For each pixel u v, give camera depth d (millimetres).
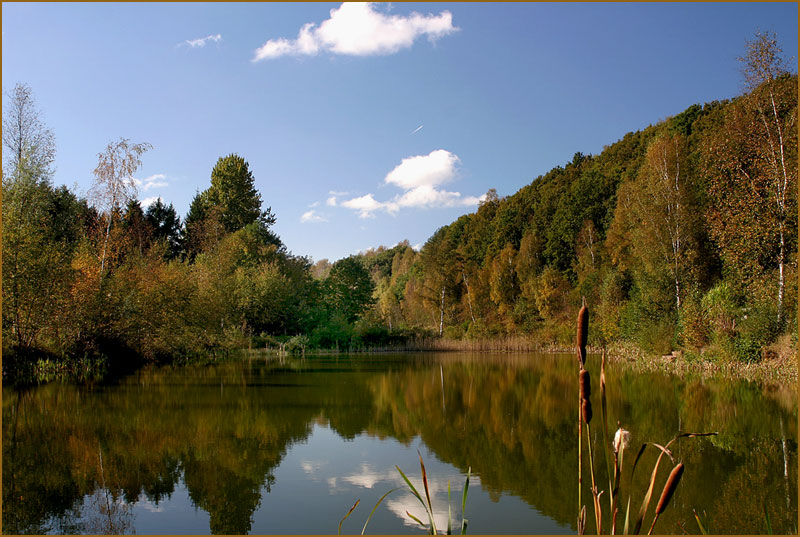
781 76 17531
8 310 14961
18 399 11758
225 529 4922
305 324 38188
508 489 6055
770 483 6258
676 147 24562
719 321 17453
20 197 18750
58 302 16031
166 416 10078
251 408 11070
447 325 46281
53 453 7457
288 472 6672
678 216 23188
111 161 18922
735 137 18000
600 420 9930
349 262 44594
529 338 35219
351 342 34844
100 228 19875
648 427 9281
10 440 8172
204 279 28875
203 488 6055
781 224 15844
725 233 17594
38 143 20266
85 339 17516
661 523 5086
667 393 13086
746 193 17172
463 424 9727
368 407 11445
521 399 12688
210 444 8047
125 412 10406
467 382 16000
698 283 21938
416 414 10695
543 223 47281
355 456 7441
